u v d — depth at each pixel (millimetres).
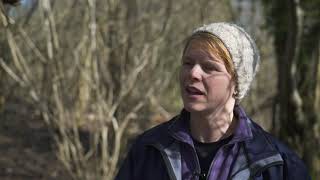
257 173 1657
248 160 1670
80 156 5113
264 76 8711
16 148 7426
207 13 7902
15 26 4969
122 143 5570
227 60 1646
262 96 8406
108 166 5094
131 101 5660
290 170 1691
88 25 5434
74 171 5230
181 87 1707
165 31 6527
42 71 5676
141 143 1807
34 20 6562
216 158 1687
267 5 5734
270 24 5676
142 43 6105
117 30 5773
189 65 1689
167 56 7180
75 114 5523
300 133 4926
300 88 5059
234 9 8234
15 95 8219
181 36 7566
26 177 6344
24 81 5223
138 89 5988
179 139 1705
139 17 6414
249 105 7852
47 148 7305
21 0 2154
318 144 4938
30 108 6652
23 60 5215
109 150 5430
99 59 5430
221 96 1667
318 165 4914
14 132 8016
